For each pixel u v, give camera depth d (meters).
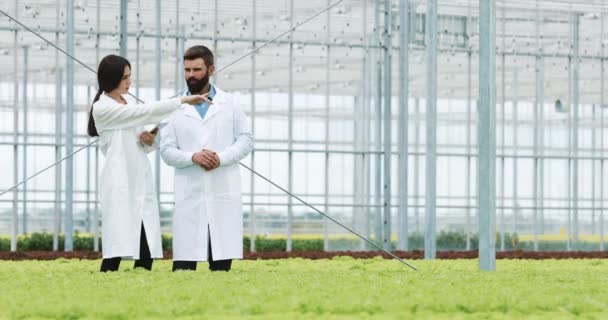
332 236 60.03
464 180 66.25
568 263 33.38
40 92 67.25
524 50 66.06
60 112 57.97
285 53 59.72
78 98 66.06
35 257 42.50
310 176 60.41
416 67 65.75
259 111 62.00
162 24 57.62
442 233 65.44
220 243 20.09
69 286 14.32
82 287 14.10
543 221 67.19
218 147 20.33
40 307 10.96
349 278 16.70
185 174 20.20
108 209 18.91
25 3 57.69
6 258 41.66
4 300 12.10
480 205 24.50
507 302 12.20
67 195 49.62
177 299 12.27
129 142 19.11
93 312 10.81
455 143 67.94
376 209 58.78
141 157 19.31
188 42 58.09
